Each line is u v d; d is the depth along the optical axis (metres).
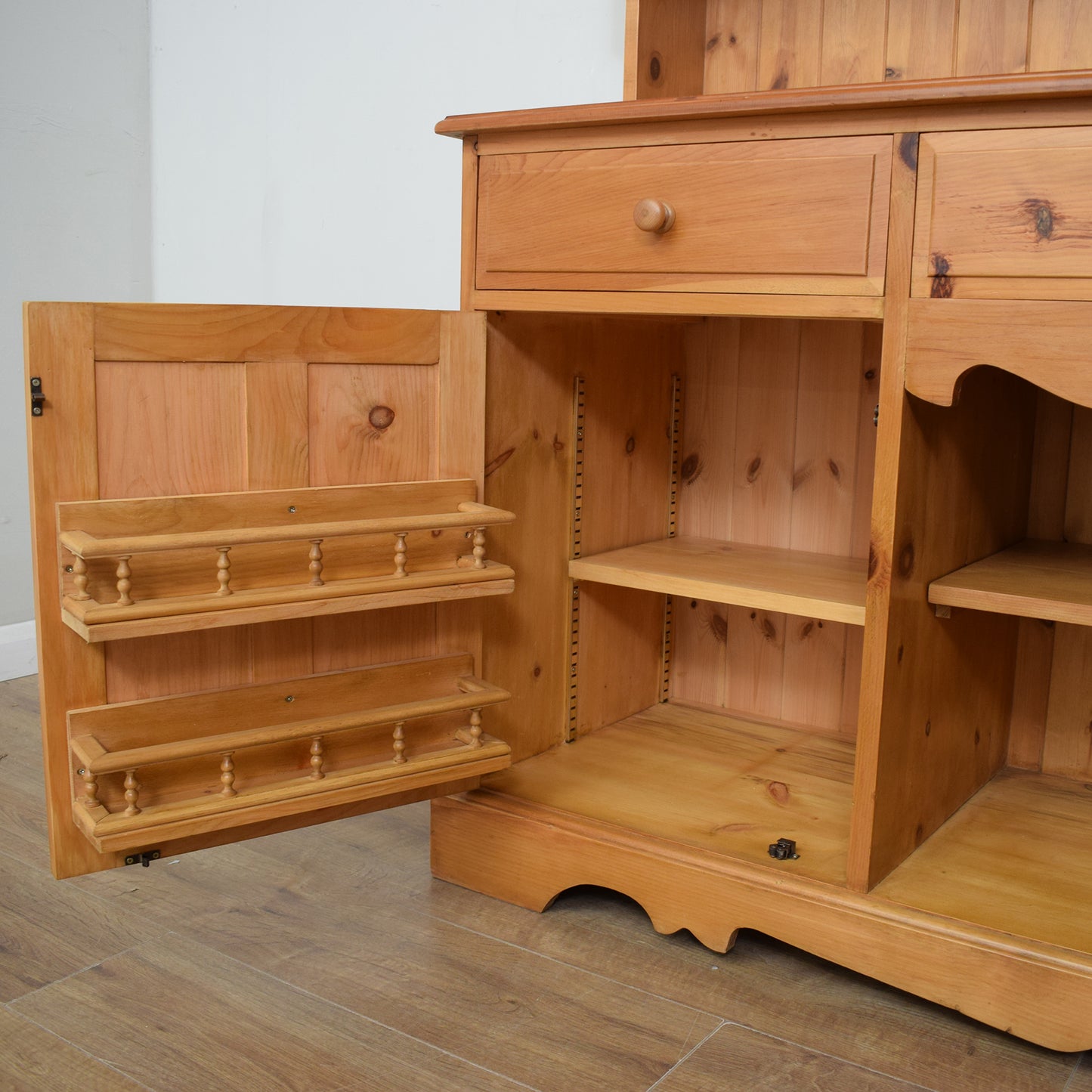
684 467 1.86
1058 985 1.12
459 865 1.50
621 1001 1.24
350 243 2.21
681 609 1.90
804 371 1.72
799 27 1.57
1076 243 1.03
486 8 1.94
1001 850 1.36
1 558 2.34
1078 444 1.55
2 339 2.31
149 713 1.17
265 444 1.23
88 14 2.38
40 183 2.35
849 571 1.58
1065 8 1.39
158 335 1.14
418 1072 1.11
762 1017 1.22
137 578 1.13
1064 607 1.19
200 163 2.44
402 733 1.32
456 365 1.37
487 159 1.37
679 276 1.25
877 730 1.20
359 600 1.23
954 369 1.11
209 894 1.46
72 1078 1.09
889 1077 1.13
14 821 1.65
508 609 1.54
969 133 1.07
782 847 1.32
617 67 1.81
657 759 1.64
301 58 2.21
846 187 1.14
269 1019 1.19
